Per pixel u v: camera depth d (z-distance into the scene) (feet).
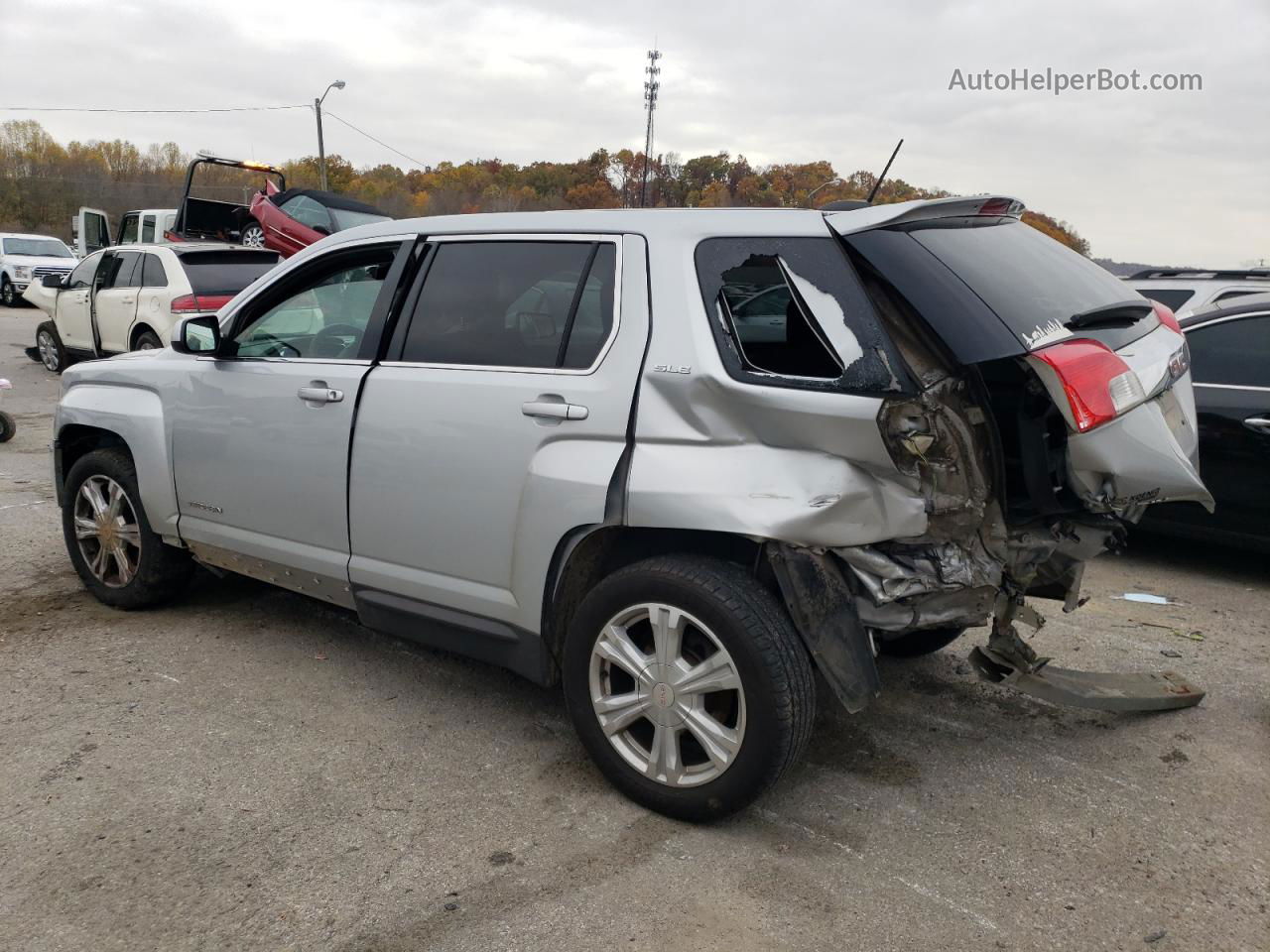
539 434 10.50
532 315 11.05
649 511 9.63
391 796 10.50
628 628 10.23
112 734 11.73
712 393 9.53
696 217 10.39
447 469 11.22
